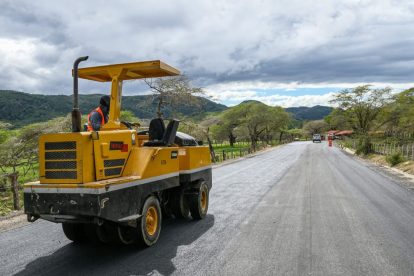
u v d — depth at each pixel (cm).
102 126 696
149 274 545
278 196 1236
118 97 709
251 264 579
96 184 559
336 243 689
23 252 664
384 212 970
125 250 664
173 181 774
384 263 581
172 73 777
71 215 565
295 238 724
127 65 703
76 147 573
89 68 719
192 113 3259
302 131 16662
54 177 586
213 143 10081
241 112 7925
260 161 3127
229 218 909
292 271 548
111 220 576
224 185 1536
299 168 2345
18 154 1831
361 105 7312
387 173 2016
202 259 607
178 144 855
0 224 904
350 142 6012
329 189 1397
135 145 692
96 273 553
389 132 7156
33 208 587
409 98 6938
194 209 874
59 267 583
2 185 1556
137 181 637
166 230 799
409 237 730
